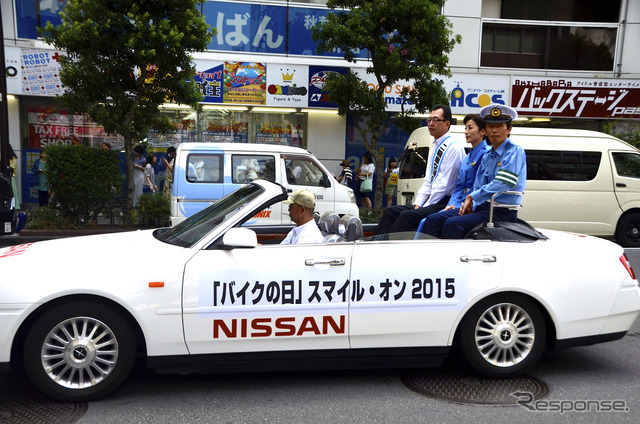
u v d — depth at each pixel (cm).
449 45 1255
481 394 380
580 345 403
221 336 359
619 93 1570
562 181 1077
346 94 1281
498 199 429
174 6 1091
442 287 382
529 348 396
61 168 1077
